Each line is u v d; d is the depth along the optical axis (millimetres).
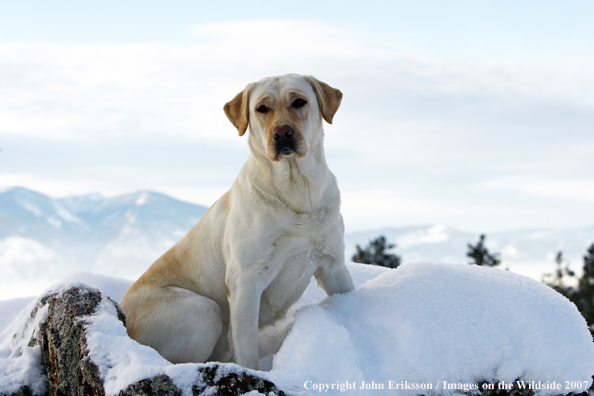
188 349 3434
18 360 3146
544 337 2801
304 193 3393
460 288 3119
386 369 2830
